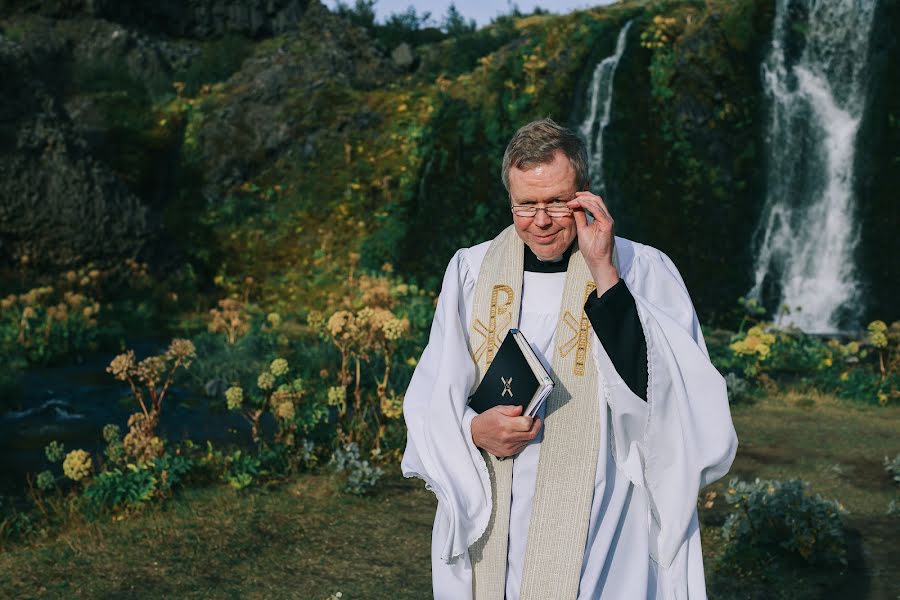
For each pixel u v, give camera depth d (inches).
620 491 75.2
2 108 614.2
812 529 166.6
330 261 663.1
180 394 349.1
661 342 70.5
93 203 624.7
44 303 526.0
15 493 218.2
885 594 149.8
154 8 954.1
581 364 76.6
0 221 595.5
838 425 285.1
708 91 704.4
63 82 810.2
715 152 706.2
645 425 71.9
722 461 71.1
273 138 759.7
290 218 709.3
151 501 198.7
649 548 75.1
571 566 72.0
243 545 173.8
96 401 339.9
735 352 403.9
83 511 195.3
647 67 721.0
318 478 219.8
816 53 704.4
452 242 682.8
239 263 681.0
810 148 705.6
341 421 243.1
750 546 170.2
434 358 80.0
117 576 158.1
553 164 71.6
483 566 74.8
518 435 71.0
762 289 699.4
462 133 714.2
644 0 820.0
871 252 685.3
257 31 994.7
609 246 71.4
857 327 676.1
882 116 685.9
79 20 895.7
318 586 154.6
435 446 74.5
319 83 796.6
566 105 729.6
